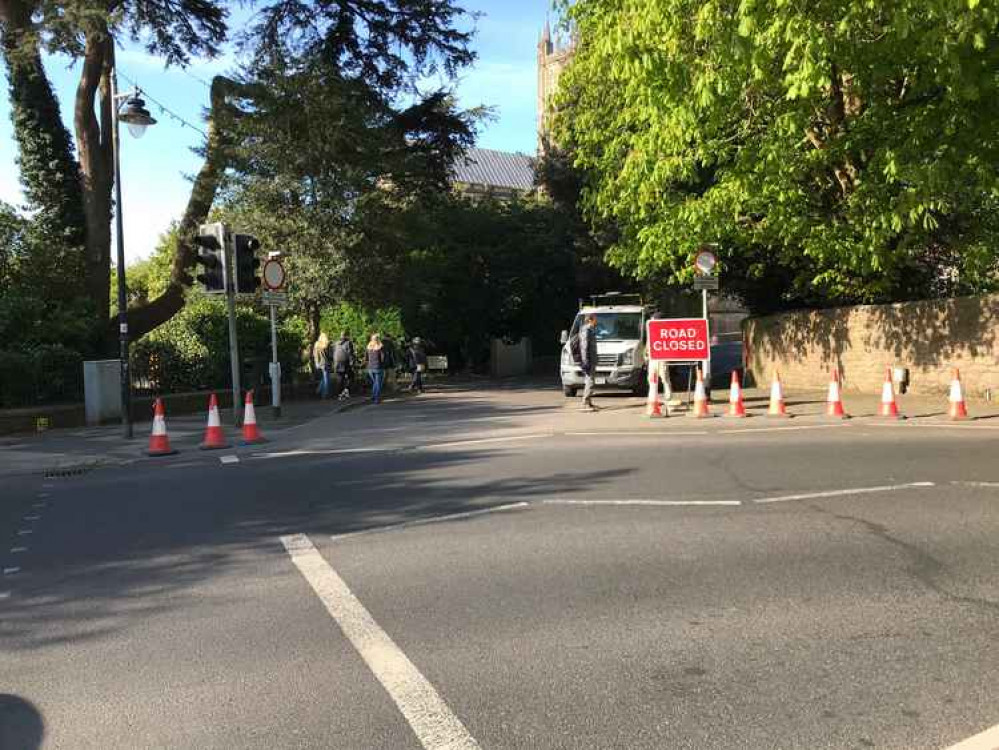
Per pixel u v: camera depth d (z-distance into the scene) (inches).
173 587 222.7
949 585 204.4
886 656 164.1
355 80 1011.3
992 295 600.4
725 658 164.6
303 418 707.4
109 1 798.5
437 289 1240.2
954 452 393.4
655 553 237.5
